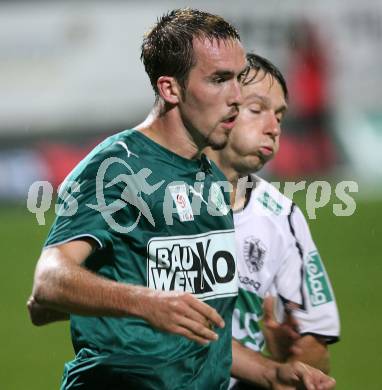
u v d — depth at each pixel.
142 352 13.34
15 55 63.78
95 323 13.38
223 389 14.14
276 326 16.52
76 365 13.54
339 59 65.06
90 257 13.33
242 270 16.16
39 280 12.07
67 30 64.06
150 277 13.41
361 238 48.81
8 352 34.47
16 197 62.53
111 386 13.38
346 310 38.06
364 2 64.94
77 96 64.31
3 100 63.66
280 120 16.48
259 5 64.38
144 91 64.94
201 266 13.88
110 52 64.38
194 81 13.50
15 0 63.38
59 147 64.00
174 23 13.64
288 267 16.31
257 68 15.91
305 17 64.62
